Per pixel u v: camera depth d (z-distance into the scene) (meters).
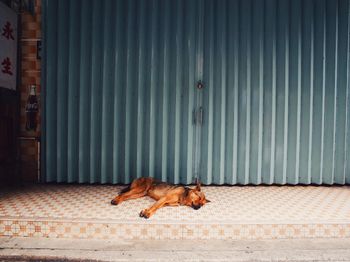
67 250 2.02
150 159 3.25
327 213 2.44
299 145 3.30
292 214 2.41
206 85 3.25
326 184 3.36
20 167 3.29
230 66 3.25
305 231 2.24
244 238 2.22
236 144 3.28
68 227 2.21
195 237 2.21
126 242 2.15
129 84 3.23
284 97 3.25
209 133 3.25
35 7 3.30
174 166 3.25
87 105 3.25
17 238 2.19
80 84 3.21
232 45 3.24
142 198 2.84
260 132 3.27
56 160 3.28
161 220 2.25
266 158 3.29
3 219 2.22
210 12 3.21
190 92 3.24
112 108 3.24
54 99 3.27
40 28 3.30
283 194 3.02
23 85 3.33
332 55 3.25
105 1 3.18
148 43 3.23
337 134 3.31
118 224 2.20
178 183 3.28
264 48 3.26
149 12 3.22
